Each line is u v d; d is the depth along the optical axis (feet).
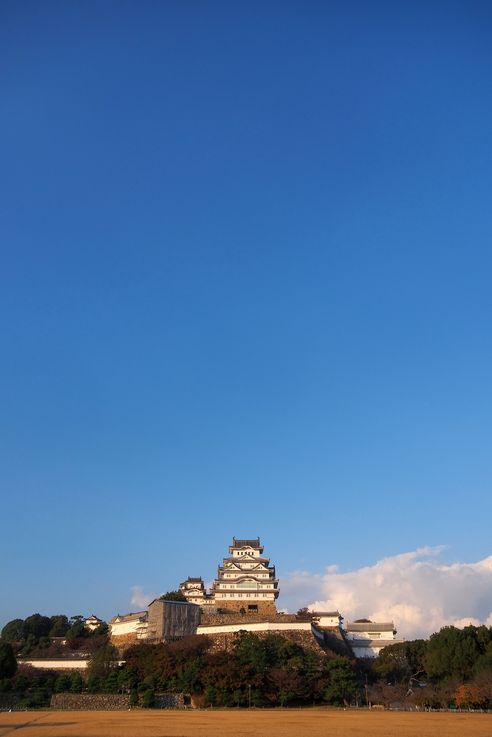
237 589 568.41
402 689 398.62
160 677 390.01
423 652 455.63
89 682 391.24
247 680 373.20
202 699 373.81
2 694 378.12
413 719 303.68
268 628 456.86
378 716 318.45
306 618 487.20
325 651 443.73
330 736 239.71
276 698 371.76
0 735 247.70
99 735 244.01
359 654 517.14
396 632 566.36
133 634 508.94
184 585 643.45
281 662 397.39
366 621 592.60
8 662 400.47
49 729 264.93
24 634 609.01
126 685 387.34
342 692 379.14
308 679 380.78
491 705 353.51
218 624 470.80
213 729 262.67
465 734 245.45
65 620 635.25
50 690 388.16
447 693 372.99
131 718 308.60
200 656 408.87
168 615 492.13
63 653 495.82
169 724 281.54
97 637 541.34
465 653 407.64
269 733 248.73
